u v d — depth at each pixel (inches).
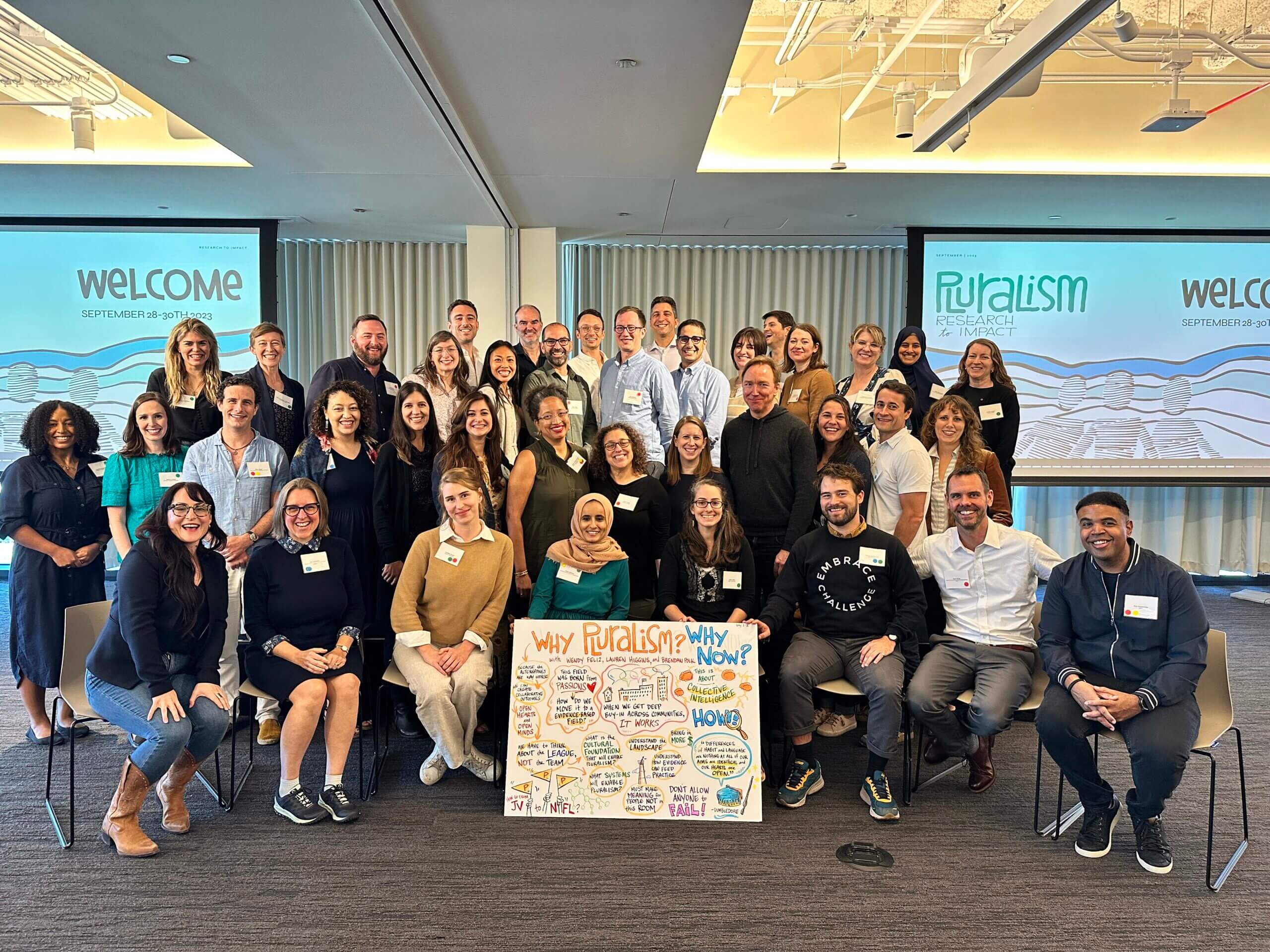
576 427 165.6
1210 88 213.3
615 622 121.5
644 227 265.3
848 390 172.4
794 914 92.6
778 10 189.3
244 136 172.6
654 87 147.2
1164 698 102.0
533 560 142.8
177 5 115.4
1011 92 160.2
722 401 183.0
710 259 294.4
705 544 130.0
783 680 121.6
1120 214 251.9
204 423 158.2
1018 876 100.9
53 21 120.3
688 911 92.9
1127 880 100.0
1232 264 273.1
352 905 93.8
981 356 179.8
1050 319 273.6
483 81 143.9
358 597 124.7
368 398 142.8
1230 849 107.5
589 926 90.0
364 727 145.6
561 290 295.0
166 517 111.6
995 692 116.7
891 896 96.3
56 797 121.4
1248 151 215.8
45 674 137.5
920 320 270.2
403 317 291.4
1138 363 275.3
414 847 107.1
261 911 92.5
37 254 264.7
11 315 265.7
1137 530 288.0
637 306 295.9
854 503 124.6
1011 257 271.7
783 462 142.5
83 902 94.3
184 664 114.7
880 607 125.9
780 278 294.7
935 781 128.7
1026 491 288.0
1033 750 141.9
